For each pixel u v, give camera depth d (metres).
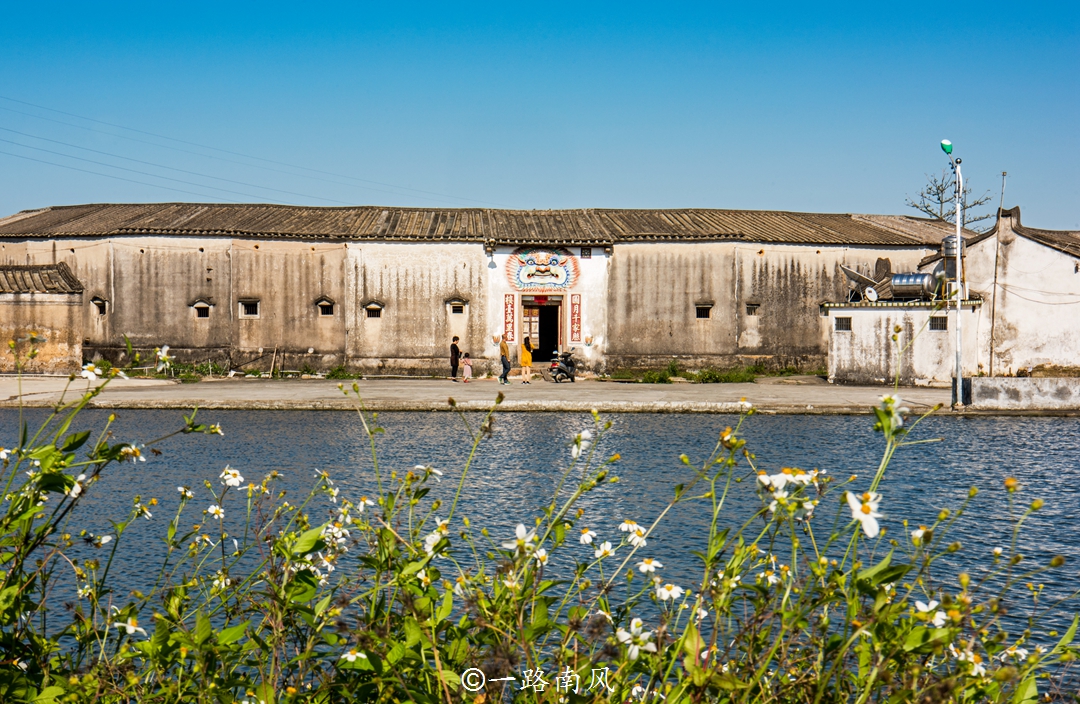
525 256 31.36
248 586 4.20
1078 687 4.40
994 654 3.56
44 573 3.68
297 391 24.00
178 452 13.03
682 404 20.50
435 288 31.38
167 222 31.47
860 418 19.27
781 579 3.45
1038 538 7.88
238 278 30.66
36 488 3.39
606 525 8.22
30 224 32.97
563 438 15.23
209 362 30.45
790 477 3.36
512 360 31.44
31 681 3.48
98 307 30.56
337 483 10.32
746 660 3.24
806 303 31.95
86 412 19.16
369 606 3.96
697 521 8.36
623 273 31.53
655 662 3.18
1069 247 27.78
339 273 31.31
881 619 2.91
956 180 22.02
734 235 31.23
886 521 8.48
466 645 3.29
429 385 27.00
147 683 3.45
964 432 16.70
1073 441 15.24
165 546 7.02
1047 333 27.59
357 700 3.45
